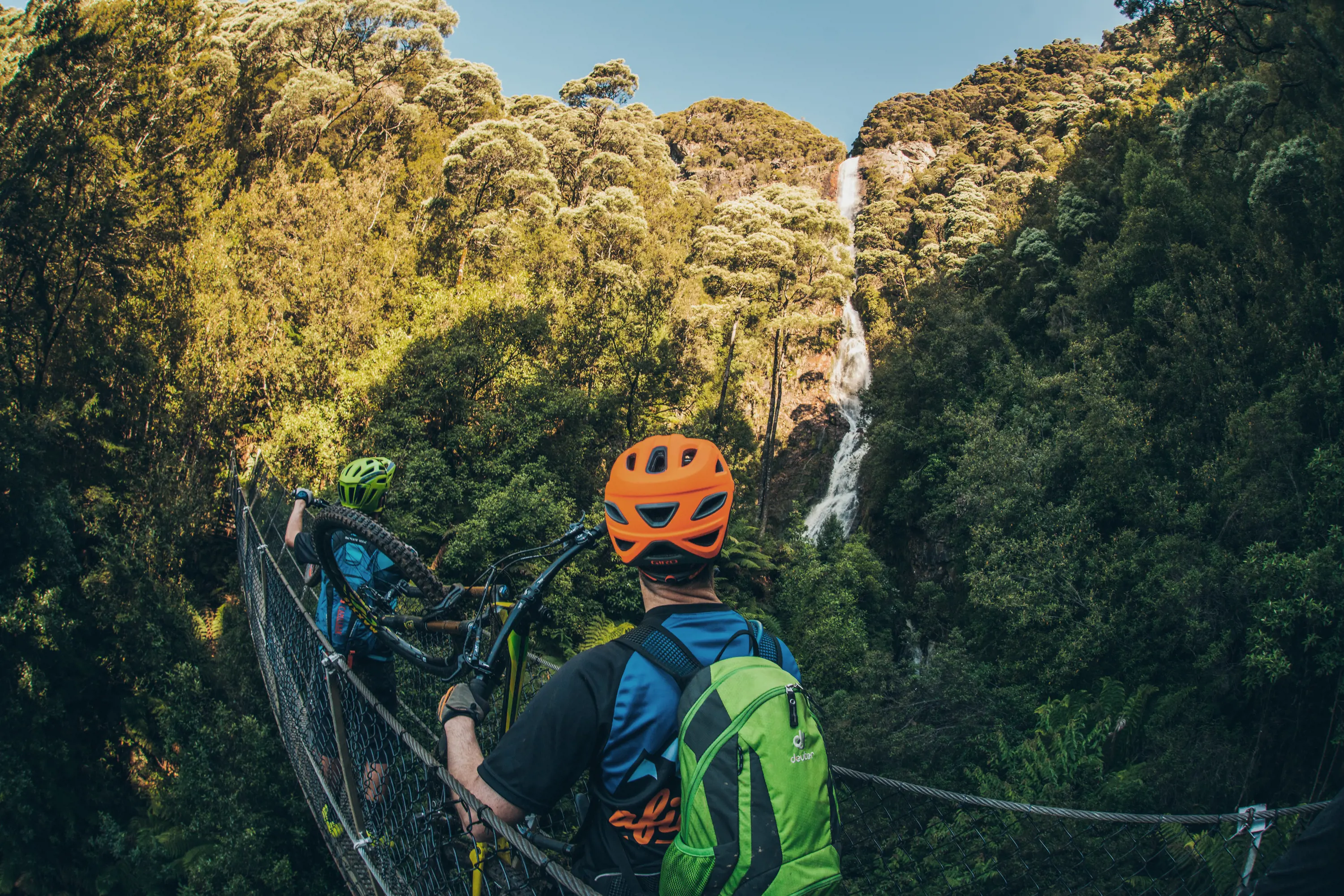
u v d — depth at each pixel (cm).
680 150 10019
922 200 7906
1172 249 2653
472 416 2598
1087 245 3412
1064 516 2428
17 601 1656
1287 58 2569
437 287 3109
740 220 5531
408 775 244
